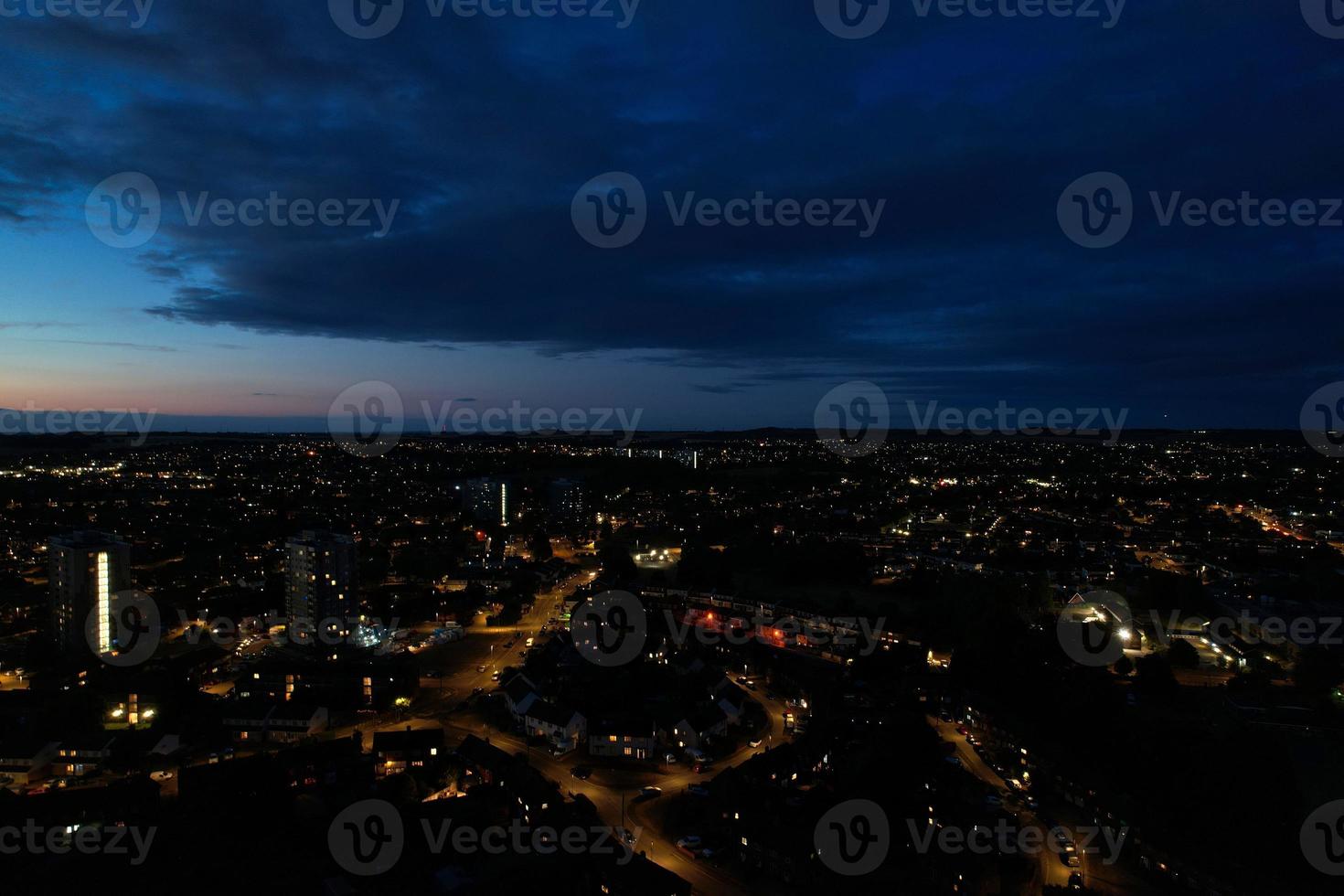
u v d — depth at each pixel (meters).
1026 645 114.88
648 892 61.25
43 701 100.44
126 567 127.56
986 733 98.06
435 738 90.12
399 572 193.38
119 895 62.28
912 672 118.06
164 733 92.25
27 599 153.25
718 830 75.12
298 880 64.62
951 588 150.88
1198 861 68.25
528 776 82.12
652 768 90.06
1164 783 80.12
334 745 85.75
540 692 108.50
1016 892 65.56
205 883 63.91
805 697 110.50
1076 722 94.38
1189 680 114.94
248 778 76.12
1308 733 90.56
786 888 66.94
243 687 108.00
